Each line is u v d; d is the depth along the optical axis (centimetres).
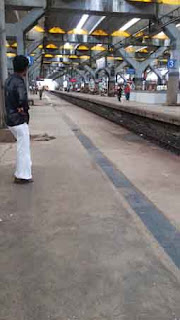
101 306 218
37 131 1072
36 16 1995
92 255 285
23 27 2022
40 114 1791
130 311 213
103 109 1748
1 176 531
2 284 243
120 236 321
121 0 2086
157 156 718
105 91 4806
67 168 586
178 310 215
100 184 491
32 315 209
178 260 279
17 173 491
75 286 240
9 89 462
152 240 314
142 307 218
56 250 293
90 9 2059
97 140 932
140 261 276
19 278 250
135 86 4019
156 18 2194
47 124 1290
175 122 803
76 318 207
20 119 471
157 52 3891
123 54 3925
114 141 923
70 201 417
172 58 2445
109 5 2078
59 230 334
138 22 2823
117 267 266
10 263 272
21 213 377
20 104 463
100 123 1407
